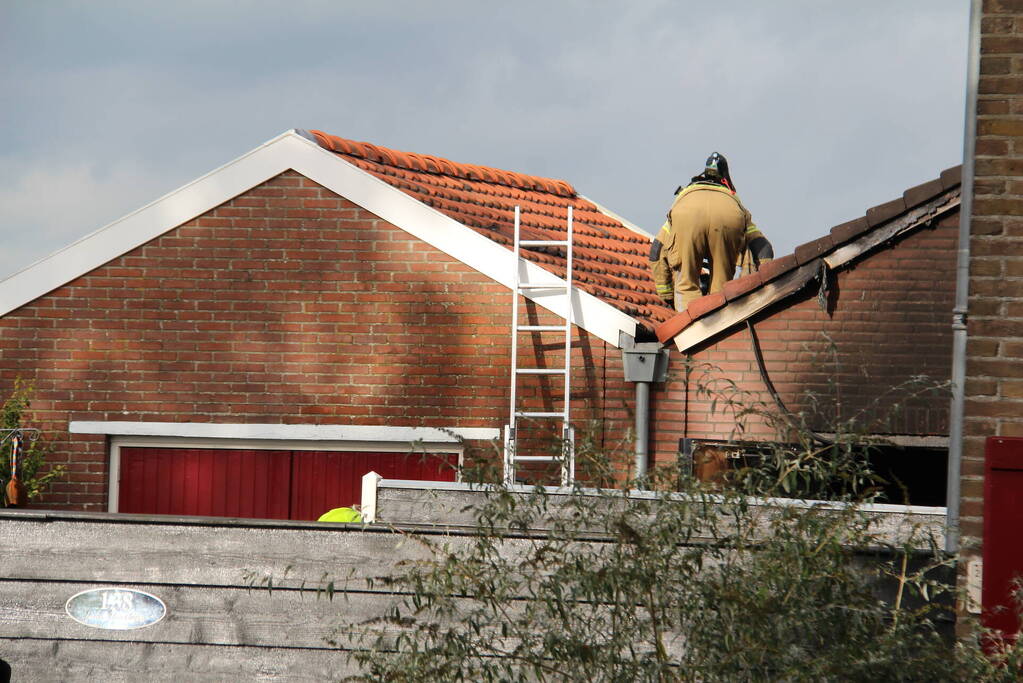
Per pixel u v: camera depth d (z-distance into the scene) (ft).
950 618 43.55
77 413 92.63
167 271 93.30
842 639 36.60
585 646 36.63
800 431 41.55
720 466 76.18
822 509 38.78
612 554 38.78
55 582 46.98
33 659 46.83
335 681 45.68
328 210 93.04
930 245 85.92
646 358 88.38
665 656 37.58
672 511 38.22
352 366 92.38
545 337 91.35
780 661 36.14
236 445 93.71
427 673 38.45
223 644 46.26
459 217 99.30
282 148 93.35
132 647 46.60
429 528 45.47
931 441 83.20
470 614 39.88
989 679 37.91
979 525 45.39
